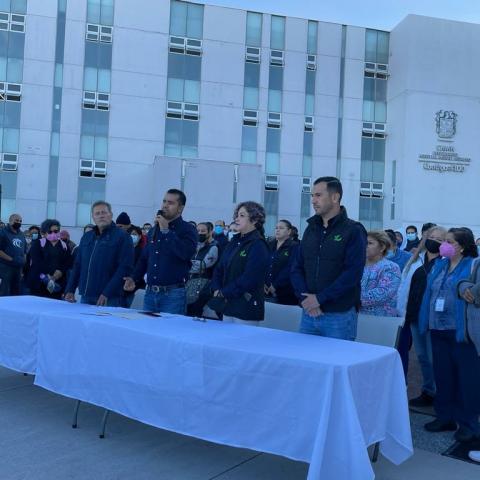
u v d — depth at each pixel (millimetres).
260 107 25406
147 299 5699
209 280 6746
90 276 5746
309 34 26047
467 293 4203
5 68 23031
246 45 25406
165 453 4082
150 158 24344
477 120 25672
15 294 9688
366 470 2916
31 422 4680
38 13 23344
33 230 13656
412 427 4883
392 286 5125
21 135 23125
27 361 4742
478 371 4441
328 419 3018
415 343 5629
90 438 4344
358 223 4242
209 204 22906
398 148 25531
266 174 25375
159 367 3785
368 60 26500
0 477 3615
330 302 4133
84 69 23781
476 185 25500
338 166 26062
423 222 24938
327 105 26031
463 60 25562
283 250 6871
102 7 24016
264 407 3295
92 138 23812
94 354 4207
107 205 5770
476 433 4453
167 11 24641
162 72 24562
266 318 6023
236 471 3799
